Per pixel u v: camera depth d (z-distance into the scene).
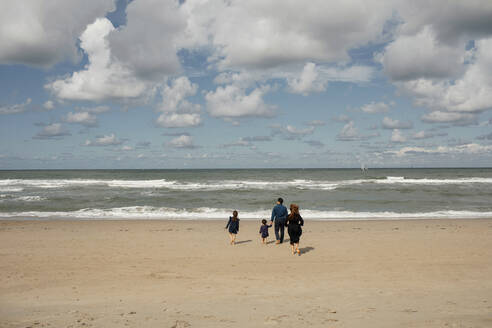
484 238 11.58
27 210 21.12
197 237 12.26
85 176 75.06
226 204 24.28
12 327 4.12
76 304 5.32
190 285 6.52
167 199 27.19
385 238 11.73
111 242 11.25
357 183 45.12
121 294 5.92
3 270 7.72
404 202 25.02
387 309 4.82
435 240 11.28
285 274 7.34
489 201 25.72
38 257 9.07
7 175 83.00
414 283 6.46
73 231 13.53
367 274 7.23
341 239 11.63
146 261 8.65
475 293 5.72
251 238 12.12
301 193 31.88
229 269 7.83
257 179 60.28
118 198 27.42
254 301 5.39
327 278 6.96
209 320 4.41
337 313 4.66
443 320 4.23
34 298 5.71
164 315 4.65
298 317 4.50
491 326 3.96
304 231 13.48
